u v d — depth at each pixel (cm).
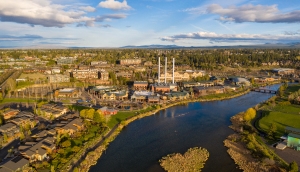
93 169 10350
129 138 13675
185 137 13938
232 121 16638
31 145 10938
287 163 10506
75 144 12006
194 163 10950
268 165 10456
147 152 12031
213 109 19775
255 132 14025
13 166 9231
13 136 12475
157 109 19100
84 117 15575
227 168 10606
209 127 15562
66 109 17212
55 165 10019
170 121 16688
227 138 13775
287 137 12406
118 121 16038
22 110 17650
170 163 10919
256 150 11806
